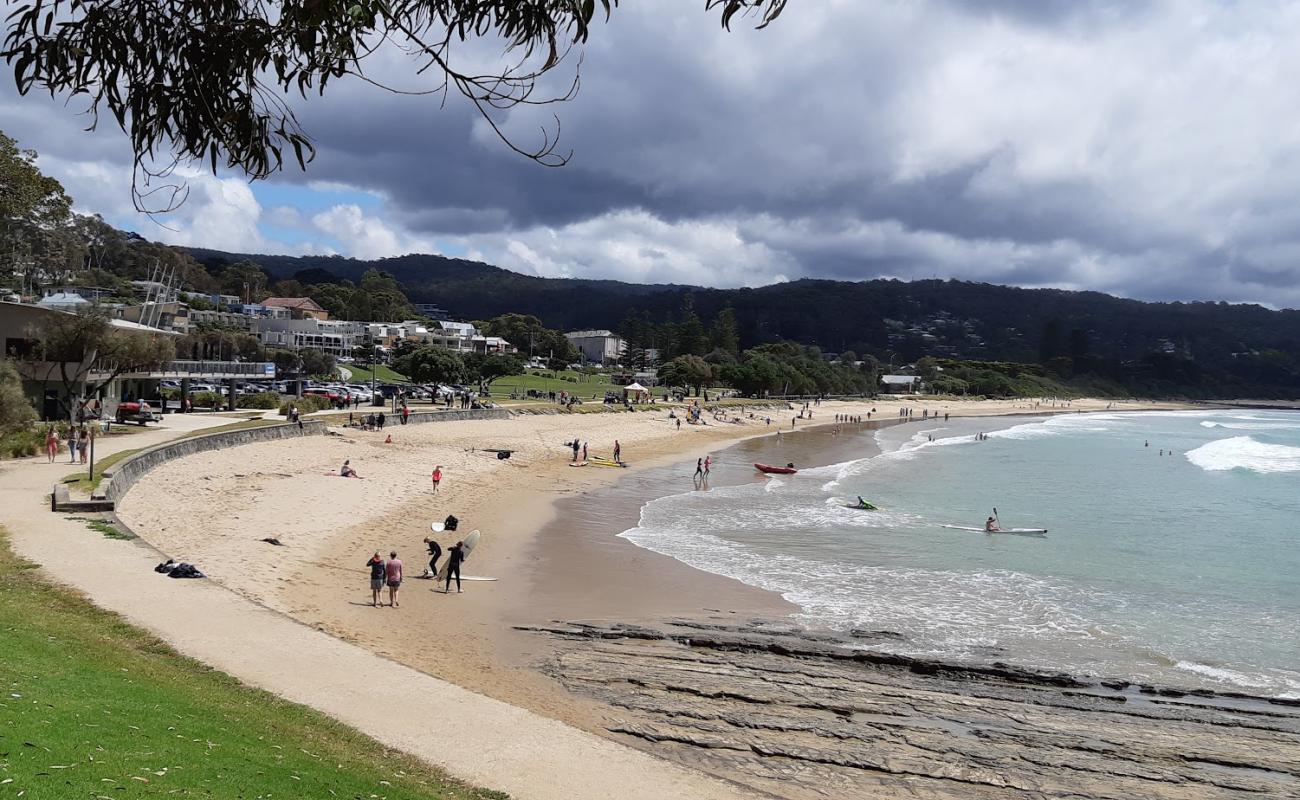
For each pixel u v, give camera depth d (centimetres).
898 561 3359
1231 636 2459
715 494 5175
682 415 11831
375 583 2409
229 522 3244
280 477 4450
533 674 1952
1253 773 1591
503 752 1392
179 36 632
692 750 1584
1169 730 1773
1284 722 1834
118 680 1370
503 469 5791
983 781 1522
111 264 16000
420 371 11344
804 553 3469
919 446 9419
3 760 920
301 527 3338
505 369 14875
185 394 6725
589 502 4684
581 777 1337
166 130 650
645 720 1709
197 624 1834
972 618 2570
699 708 1786
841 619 2516
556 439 7869
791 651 2191
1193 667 2183
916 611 2633
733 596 2756
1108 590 2972
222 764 1091
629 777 1363
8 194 5619
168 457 4209
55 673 1321
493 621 2364
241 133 651
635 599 2681
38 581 2014
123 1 617
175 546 2748
